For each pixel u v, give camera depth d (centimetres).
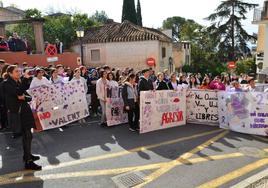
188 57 4441
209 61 4588
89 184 514
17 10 4112
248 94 831
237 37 4547
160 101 875
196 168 584
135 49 2661
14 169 576
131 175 551
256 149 700
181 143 742
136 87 895
